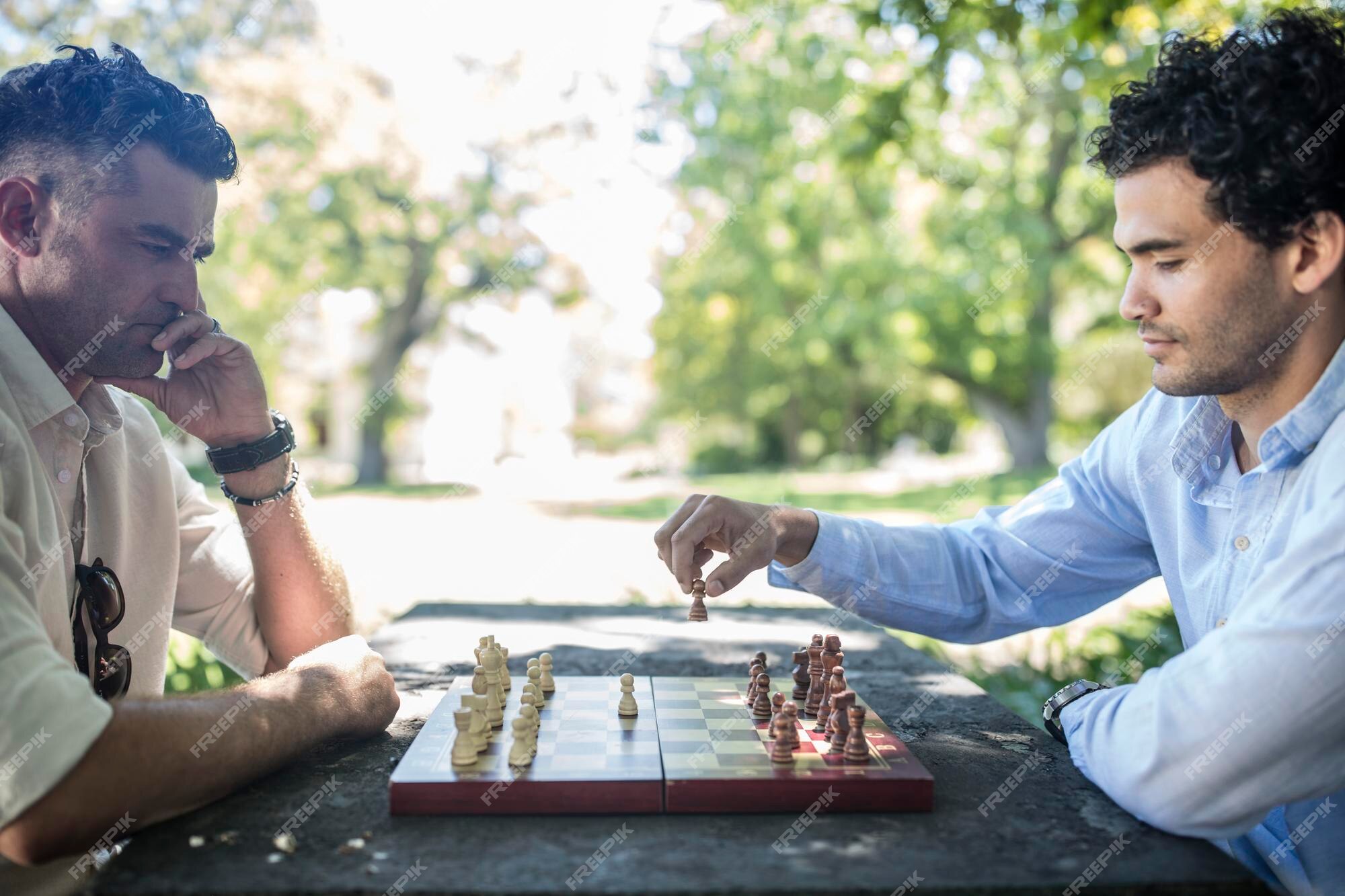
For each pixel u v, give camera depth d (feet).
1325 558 3.69
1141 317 4.46
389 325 60.23
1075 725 4.61
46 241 4.93
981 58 24.17
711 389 72.79
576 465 84.53
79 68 4.94
